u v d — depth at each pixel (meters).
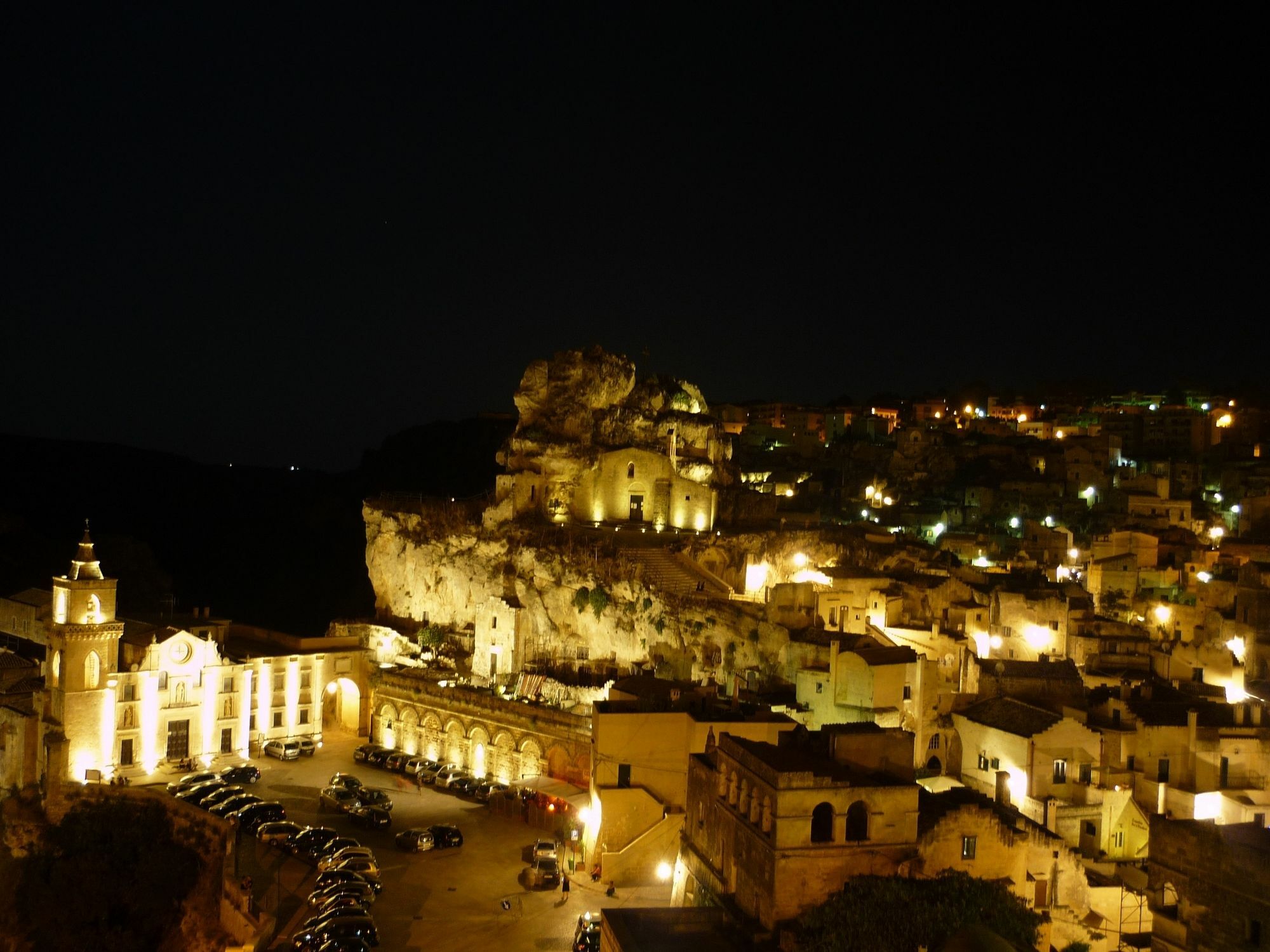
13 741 109.44
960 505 182.50
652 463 133.38
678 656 105.81
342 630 131.88
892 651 88.12
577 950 67.31
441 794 101.88
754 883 59.25
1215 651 101.00
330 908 72.06
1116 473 196.00
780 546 125.19
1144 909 65.06
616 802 79.69
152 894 84.50
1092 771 77.69
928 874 59.03
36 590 142.38
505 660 117.12
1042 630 106.25
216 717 112.81
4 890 94.25
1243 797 76.56
